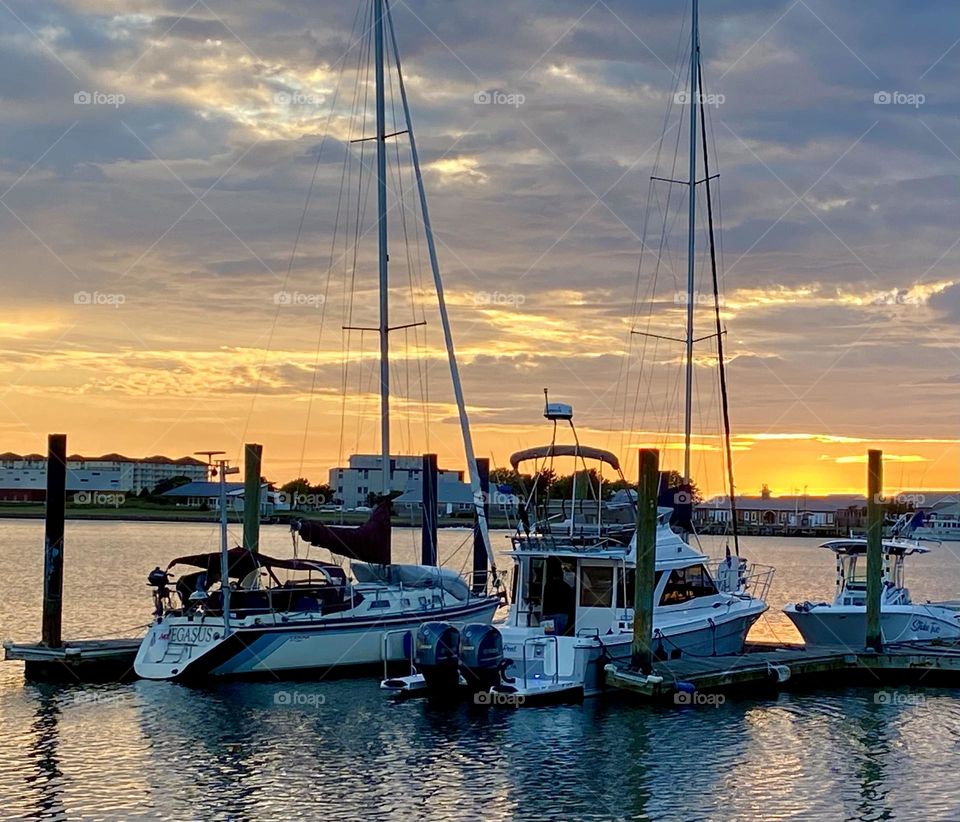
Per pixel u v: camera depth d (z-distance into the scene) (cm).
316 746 2408
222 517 3052
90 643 3177
